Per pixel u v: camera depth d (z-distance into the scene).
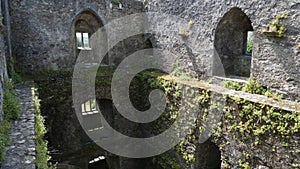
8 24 5.43
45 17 6.04
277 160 3.70
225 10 5.02
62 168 6.20
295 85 4.01
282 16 4.06
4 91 3.96
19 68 6.04
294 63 4.00
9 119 3.37
